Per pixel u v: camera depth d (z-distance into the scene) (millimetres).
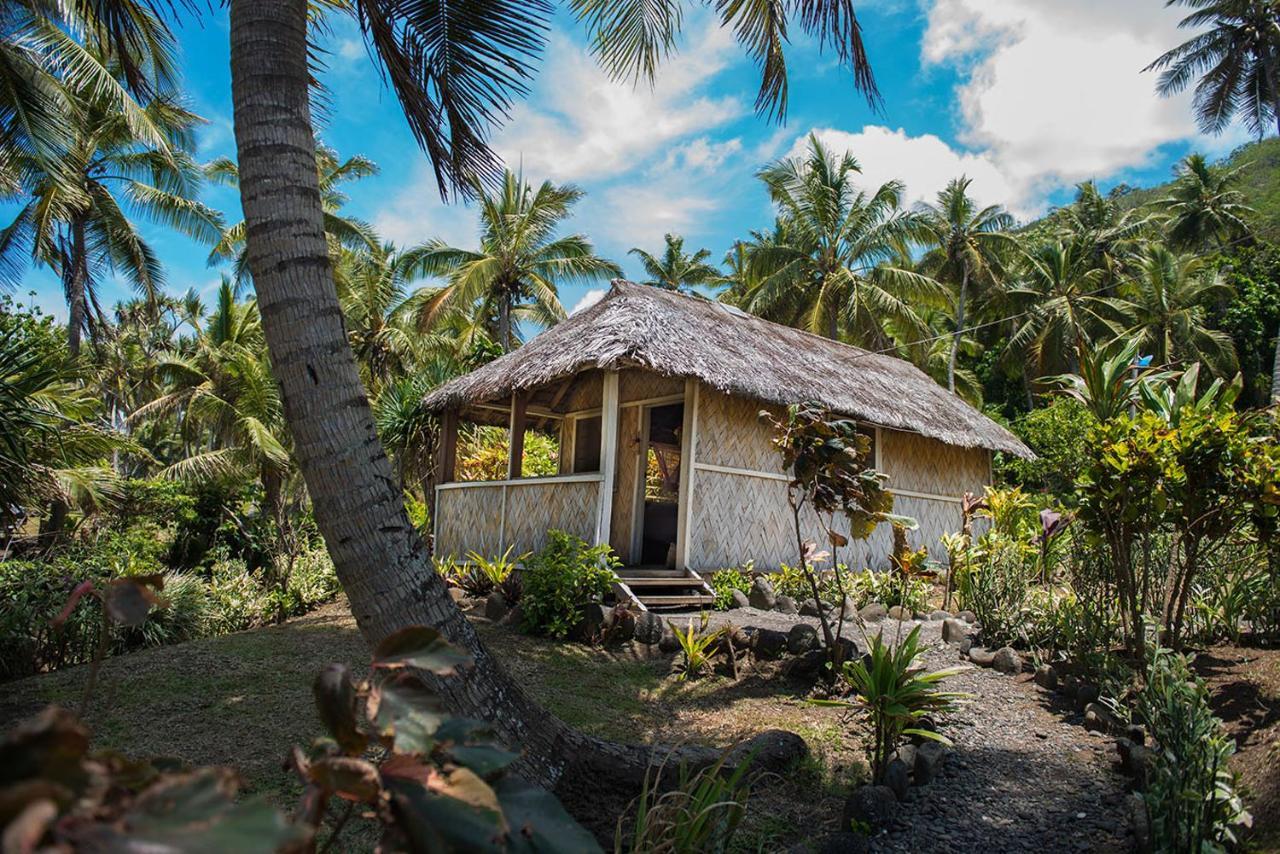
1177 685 4012
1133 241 38531
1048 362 33938
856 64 6426
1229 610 6609
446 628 3373
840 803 4309
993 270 34906
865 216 28969
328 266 3486
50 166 13516
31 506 7141
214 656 7219
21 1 12430
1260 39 28219
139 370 34188
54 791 809
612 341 9469
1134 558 7219
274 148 3457
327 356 3357
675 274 41531
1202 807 3254
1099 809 4242
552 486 10898
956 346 31891
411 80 5105
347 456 3299
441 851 1354
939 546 14531
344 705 1529
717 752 4426
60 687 6227
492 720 3410
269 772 4418
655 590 10023
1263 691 5199
